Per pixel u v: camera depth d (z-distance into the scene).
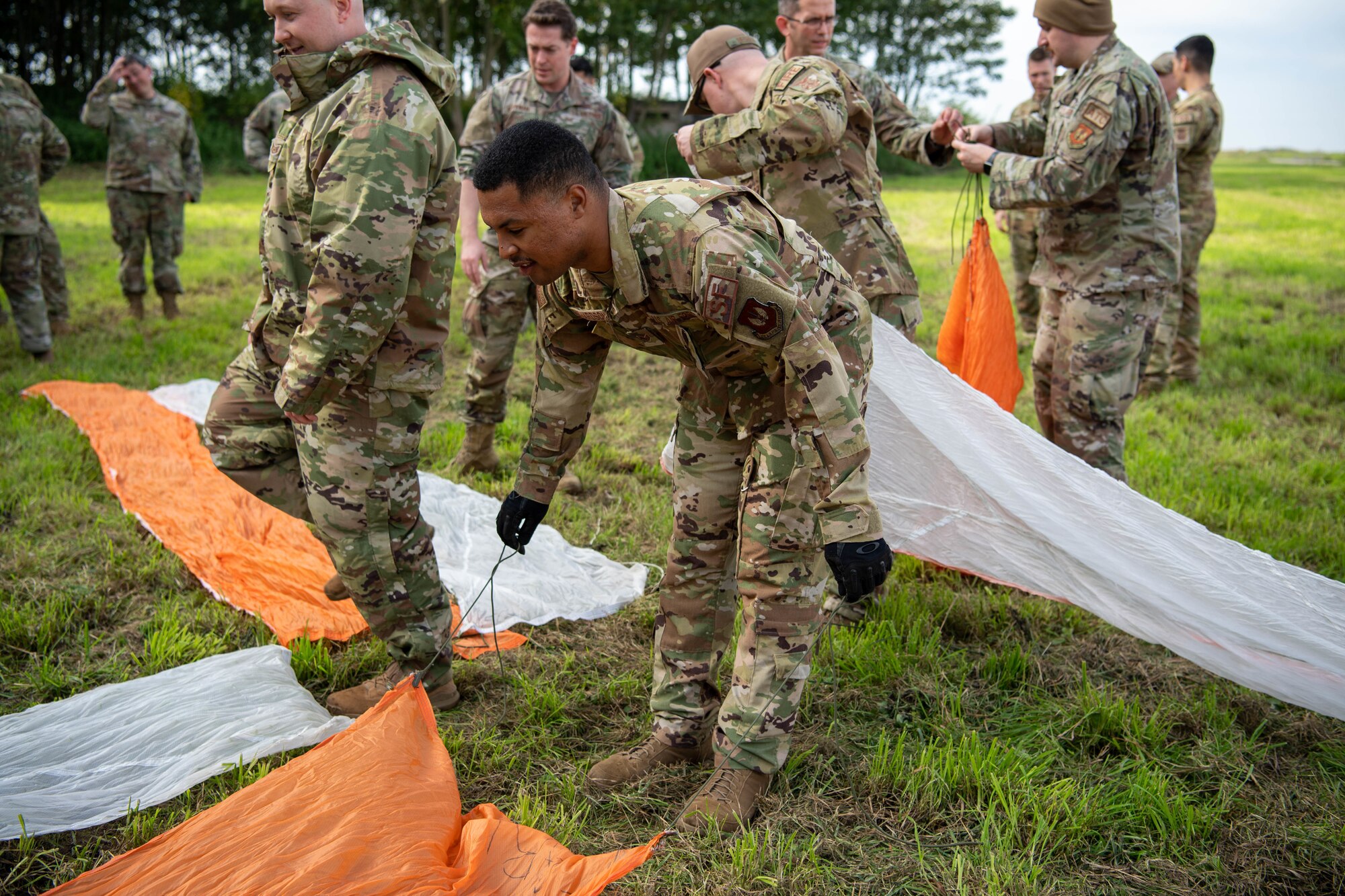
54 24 43.50
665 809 2.49
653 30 47.88
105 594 3.54
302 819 2.00
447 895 1.84
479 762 2.65
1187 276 6.81
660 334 2.17
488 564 3.83
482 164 1.89
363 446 2.57
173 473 4.54
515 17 36.62
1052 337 4.37
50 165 6.84
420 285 2.56
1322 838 2.44
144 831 2.29
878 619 3.54
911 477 3.37
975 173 3.98
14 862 2.22
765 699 2.39
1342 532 4.23
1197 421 6.22
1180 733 2.95
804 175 3.28
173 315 8.23
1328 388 6.70
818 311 2.17
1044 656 3.39
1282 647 2.73
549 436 2.44
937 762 2.63
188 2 52.75
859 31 62.38
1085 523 2.96
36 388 5.66
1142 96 3.72
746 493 2.39
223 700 2.75
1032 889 2.20
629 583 3.75
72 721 2.63
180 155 8.03
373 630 2.81
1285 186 33.09
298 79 2.38
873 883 2.24
